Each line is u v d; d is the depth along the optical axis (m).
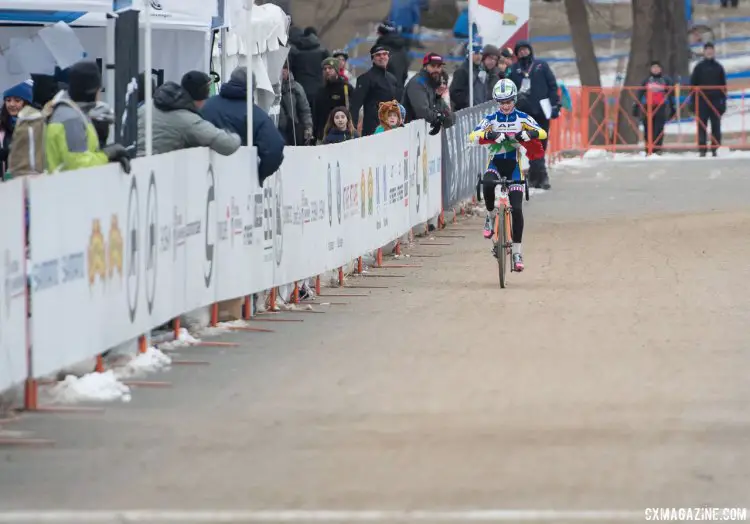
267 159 33.19
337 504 17.58
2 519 17.05
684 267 41.66
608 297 36.12
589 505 17.45
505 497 17.84
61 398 24.23
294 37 54.66
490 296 36.66
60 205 23.55
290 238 35.44
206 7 34.81
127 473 19.30
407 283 39.72
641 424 22.02
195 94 31.39
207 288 30.86
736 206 59.66
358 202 41.00
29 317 22.66
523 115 38.06
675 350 28.58
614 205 61.16
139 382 25.59
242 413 23.11
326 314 34.12
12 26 36.81
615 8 145.12
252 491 18.25
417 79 50.66
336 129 47.50
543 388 24.91
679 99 93.81
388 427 21.92
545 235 50.47
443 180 53.97
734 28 140.25
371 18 113.12
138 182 26.95
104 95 36.59
